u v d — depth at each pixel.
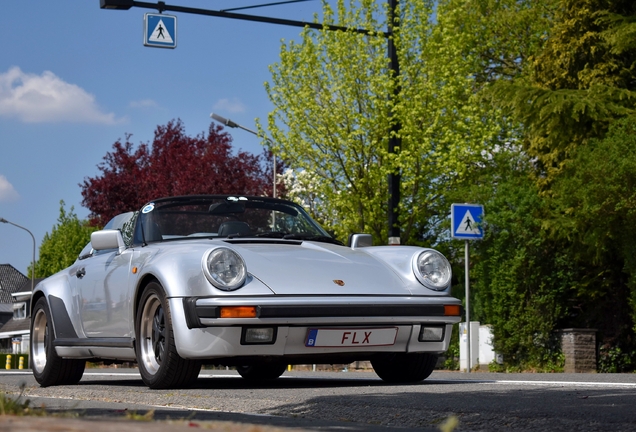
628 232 12.82
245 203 7.06
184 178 32.16
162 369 5.82
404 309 5.90
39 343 7.78
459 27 24.05
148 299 6.06
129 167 35.38
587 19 17.33
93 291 6.94
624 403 3.95
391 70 16.38
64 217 67.00
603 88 15.44
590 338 13.04
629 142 13.12
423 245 21.00
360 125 19.88
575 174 13.68
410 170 19.48
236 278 5.62
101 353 6.86
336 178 20.64
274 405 4.35
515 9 25.12
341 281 5.88
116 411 3.67
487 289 13.74
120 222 7.29
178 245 6.11
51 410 3.63
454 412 3.75
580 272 13.61
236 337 5.55
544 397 4.40
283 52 21.05
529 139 18.09
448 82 20.27
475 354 14.09
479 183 20.44
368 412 3.94
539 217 13.43
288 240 6.62
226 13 13.88
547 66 18.08
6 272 86.62
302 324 5.61
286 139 20.69
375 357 6.16
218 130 34.12
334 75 20.69
